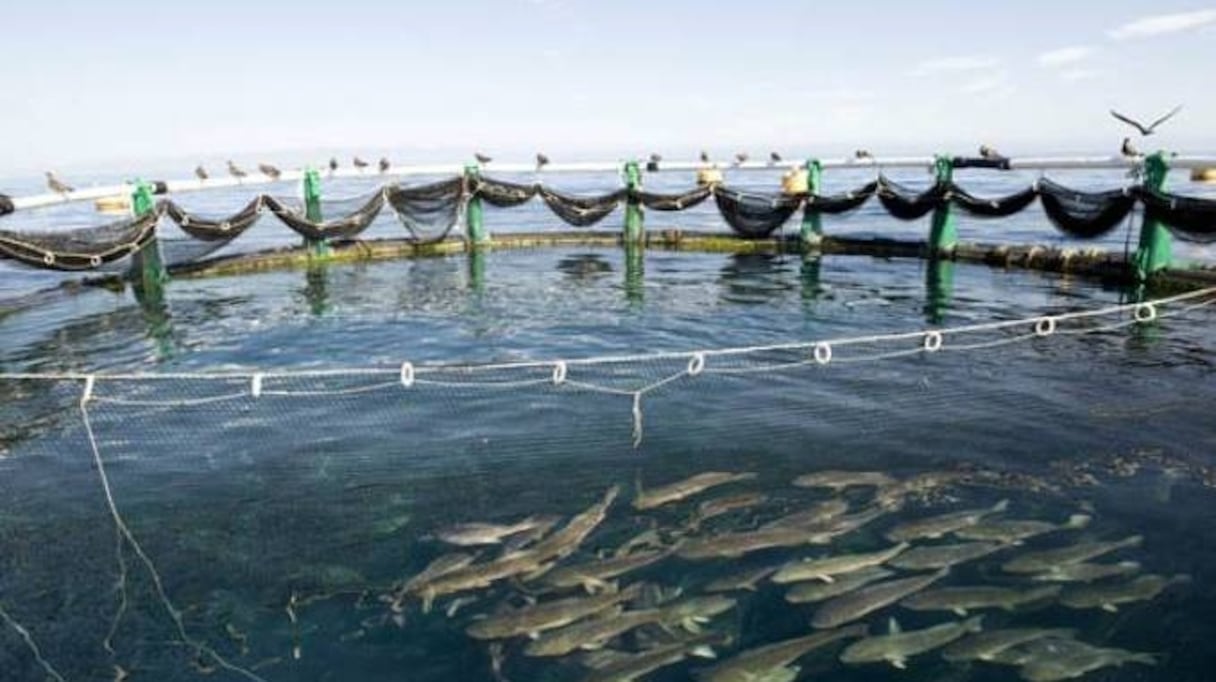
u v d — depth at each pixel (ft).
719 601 28.76
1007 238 109.70
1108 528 33.47
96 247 76.23
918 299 75.56
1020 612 27.96
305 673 26.35
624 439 44.34
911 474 39.19
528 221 140.26
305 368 57.88
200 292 84.64
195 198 190.70
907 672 25.53
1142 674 24.98
